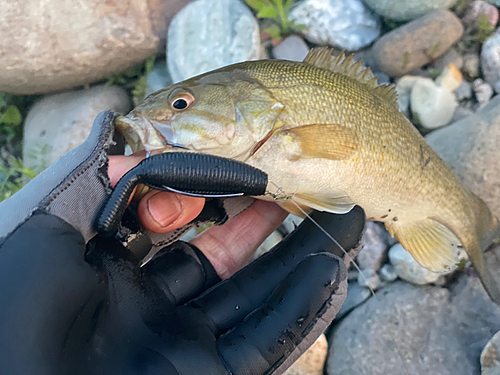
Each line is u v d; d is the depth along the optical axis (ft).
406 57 1.47
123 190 0.62
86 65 1.67
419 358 1.16
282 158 0.84
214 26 1.55
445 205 1.06
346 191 0.90
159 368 0.58
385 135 0.92
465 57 1.54
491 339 1.08
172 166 0.62
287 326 0.70
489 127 1.27
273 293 0.74
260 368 0.67
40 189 0.60
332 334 1.25
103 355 0.58
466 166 1.28
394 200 0.98
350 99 0.89
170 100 0.82
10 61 1.60
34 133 1.71
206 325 0.70
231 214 0.91
